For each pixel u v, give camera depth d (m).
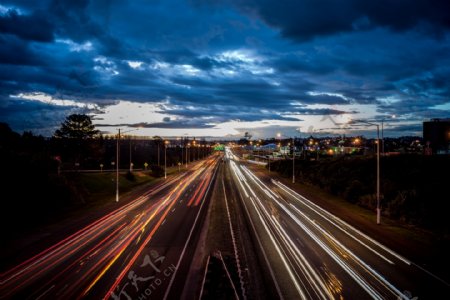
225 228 29.36
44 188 38.59
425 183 39.00
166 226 30.02
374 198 38.75
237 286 17.05
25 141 74.94
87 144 80.00
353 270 19.12
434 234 26.73
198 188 57.75
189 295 15.98
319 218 33.34
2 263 20.42
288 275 18.48
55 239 25.73
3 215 30.52
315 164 76.88
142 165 100.50
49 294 16.00
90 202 43.19
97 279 17.81
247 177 76.75
